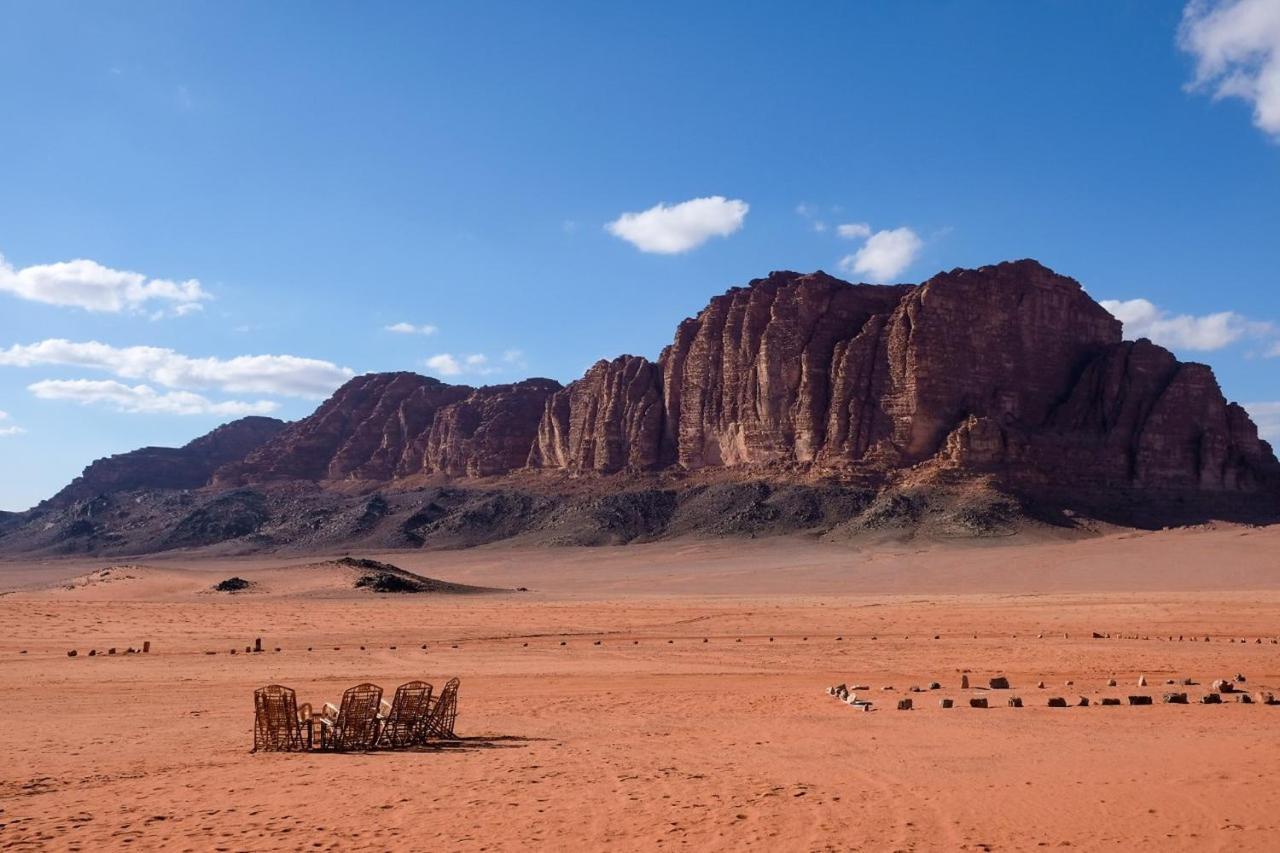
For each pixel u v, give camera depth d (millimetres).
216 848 13805
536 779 18109
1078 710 26938
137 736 24844
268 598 98938
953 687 33625
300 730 22812
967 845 13188
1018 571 122312
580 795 16594
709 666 41938
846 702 29547
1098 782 16672
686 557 158250
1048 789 16234
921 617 70312
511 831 14422
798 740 22375
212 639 57094
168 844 14039
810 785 17000
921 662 42812
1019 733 22719
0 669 41156
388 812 15766
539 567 163750
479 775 18656
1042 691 32062
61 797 17328
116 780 18906
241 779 18859
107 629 62719
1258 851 12727
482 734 24484
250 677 38250
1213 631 57781
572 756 20688
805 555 149250
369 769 19688
